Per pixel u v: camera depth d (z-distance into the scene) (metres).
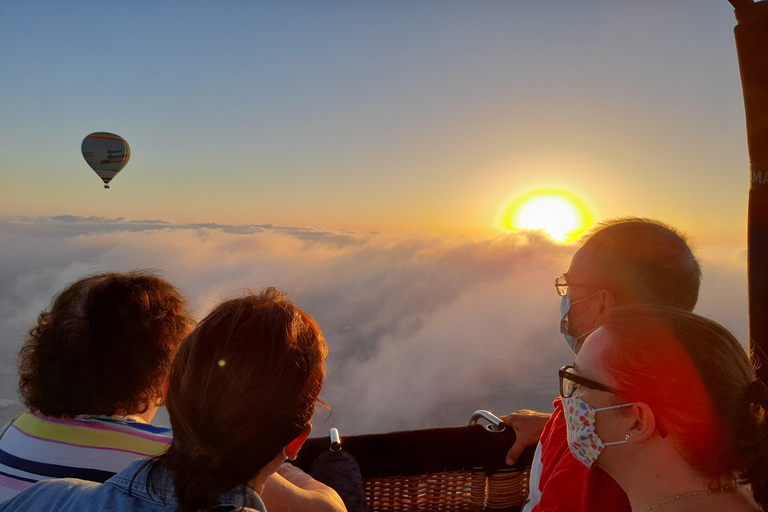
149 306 1.26
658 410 0.91
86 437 1.16
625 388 0.94
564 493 1.46
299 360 0.81
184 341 0.84
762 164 1.37
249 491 0.80
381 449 1.72
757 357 1.36
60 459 1.14
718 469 0.87
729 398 0.87
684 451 0.89
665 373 0.91
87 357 1.18
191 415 0.77
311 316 0.92
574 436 1.02
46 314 1.24
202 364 0.78
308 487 1.37
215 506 0.75
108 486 0.84
